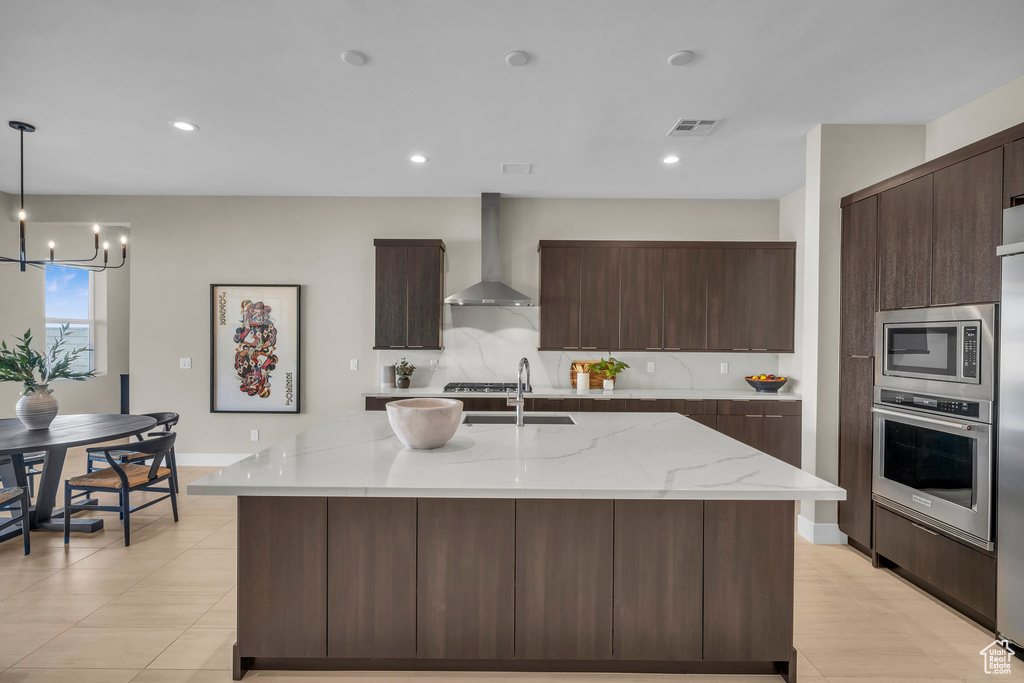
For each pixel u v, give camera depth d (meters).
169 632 2.34
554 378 5.25
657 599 1.97
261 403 5.20
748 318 4.91
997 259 2.29
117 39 2.40
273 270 5.20
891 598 2.71
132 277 5.18
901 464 2.84
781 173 4.41
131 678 2.02
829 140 3.38
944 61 2.61
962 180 2.47
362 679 2.01
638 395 4.70
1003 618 2.24
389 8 2.18
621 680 2.02
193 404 5.22
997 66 2.66
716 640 1.97
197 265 5.19
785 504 1.97
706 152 3.90
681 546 1.97
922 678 2.07
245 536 1.97
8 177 4.54
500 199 5.16
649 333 4.92
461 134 3.56
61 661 2.12
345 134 3.56
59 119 3.29
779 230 5.26
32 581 2.82
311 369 5.22
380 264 4.85
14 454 3.08
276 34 2.37
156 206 5.17
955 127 3.17
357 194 5.11
